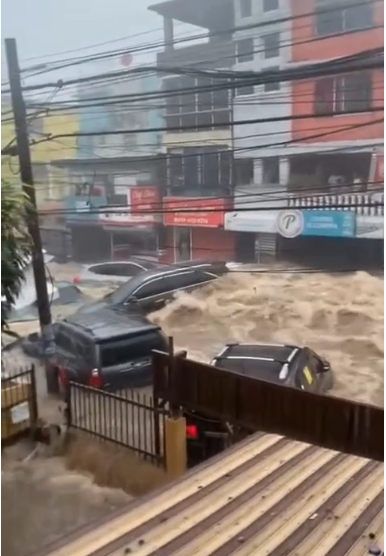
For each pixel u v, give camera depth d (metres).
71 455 14.06
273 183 12.47
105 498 13.20
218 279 13.28
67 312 14.36
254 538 9.13
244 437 13.24
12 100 13.79
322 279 12.29
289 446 12.20
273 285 12.80
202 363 13.61
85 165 13.77
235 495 10.37
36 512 12.99
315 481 10.70
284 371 12.76
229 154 12.77
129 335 14.08
